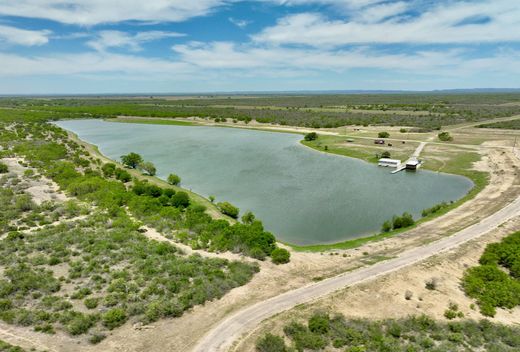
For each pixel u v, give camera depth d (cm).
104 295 3281
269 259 4156
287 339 2738
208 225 4862
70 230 4672
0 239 4409
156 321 2970
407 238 4706
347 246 4578
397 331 2817
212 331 2831
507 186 6944
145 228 4962
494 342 2775
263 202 6625
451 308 3186
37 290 3338
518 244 4216
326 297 3288
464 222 5172
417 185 7750
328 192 7262
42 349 2577
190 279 3612
